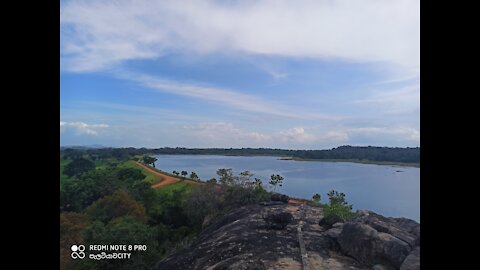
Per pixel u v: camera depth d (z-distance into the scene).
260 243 12.00
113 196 22.69
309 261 9.95
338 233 11.58
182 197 25.22
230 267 9.30
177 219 24.69
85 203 21.86
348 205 13.66
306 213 16.05
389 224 10.75
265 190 22.95
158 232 21.39
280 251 11.05
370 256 9.51
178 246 17.19
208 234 15.88
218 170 25.80
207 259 11.80
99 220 18.75
